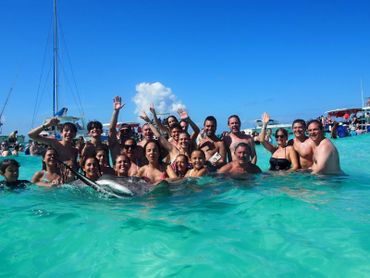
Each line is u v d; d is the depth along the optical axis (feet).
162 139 11.57
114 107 12.00
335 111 58.03
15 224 6.83
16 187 9.93
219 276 4.44
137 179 9.64
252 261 4.81
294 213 6.86
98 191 8.76
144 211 7.45
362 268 4.51
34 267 5.06
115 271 4.75
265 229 6.04
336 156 10.79
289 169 11.30
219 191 9.00
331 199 7.90
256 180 10.11
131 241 5.74
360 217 6.52
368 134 37.93
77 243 5.82
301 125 11.19
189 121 12.44
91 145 11.27
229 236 5.77
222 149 11.98
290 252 5.05
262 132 12.93
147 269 4.75
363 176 10.88
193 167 10.27
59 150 10.66
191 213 7.17
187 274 4.52
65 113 43.27
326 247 5.16
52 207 7.95
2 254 5.51
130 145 10.80
